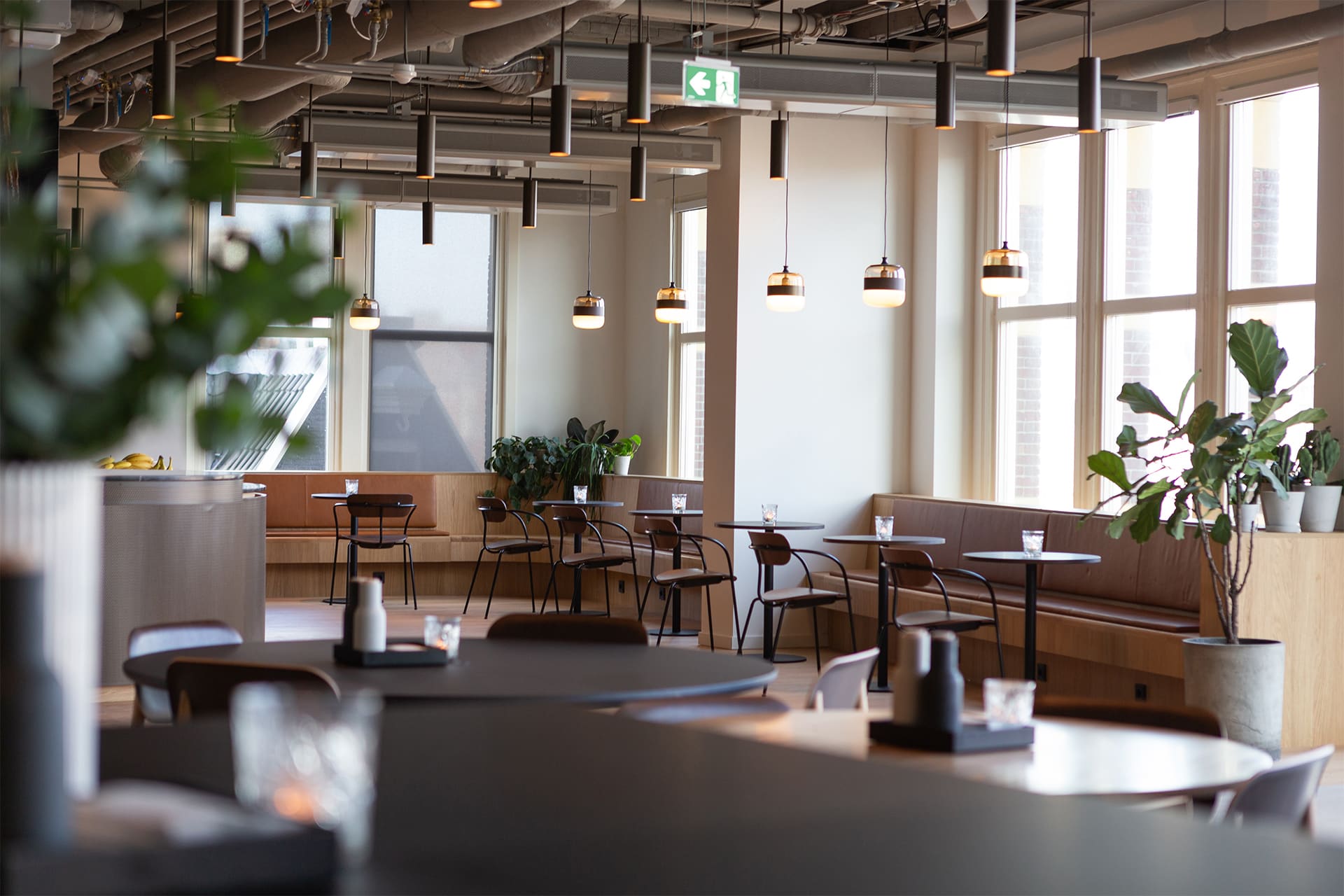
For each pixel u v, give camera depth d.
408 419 13.97
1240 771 2.37
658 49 7.28
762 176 9.99
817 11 9.66
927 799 1.70
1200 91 8.49
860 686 3.82
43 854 1.11
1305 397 7.89
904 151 10.34
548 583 13.39
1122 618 7.70
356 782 1.33
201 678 3.19
